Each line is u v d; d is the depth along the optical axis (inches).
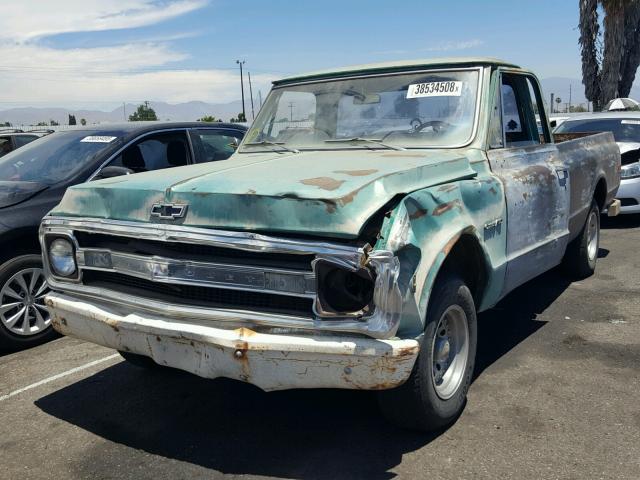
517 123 190.5
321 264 110.9
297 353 112.3
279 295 116.3
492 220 149.2
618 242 341.1
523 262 170.1
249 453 133.8
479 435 136.3
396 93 178.5
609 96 734.5
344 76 190.2
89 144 242.8
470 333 144.8
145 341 127.4
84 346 207.8
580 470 121.6
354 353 109.7
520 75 191.3
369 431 140.7
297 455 132.0
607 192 264.2
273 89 205.9
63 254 145.5
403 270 116.2
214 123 283.9
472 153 159.0
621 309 221.5
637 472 120.4
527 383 162.2
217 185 125.3
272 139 194.9
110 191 136.6
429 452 130.6
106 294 135.9
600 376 165.2
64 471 130.2
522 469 122.8
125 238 133.5
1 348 201.8
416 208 120.3
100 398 165.2
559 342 191.6
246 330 116.7
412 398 126.6
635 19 780.0
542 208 182.5
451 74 173.9
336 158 154.9
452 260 145.6
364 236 113.0
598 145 258.4
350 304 111.8
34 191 212.4
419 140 168.9
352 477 122.7
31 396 168.2
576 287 251.4
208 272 120.8
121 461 133.0
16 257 203.2
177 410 156.3
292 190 115.3
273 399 159.6
